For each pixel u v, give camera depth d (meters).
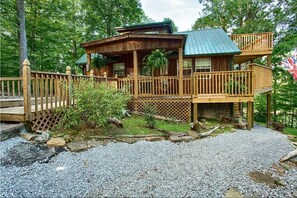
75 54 20.14
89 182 3.10
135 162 3.93
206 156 4.38
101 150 4.47
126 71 11.77
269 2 16.75
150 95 8.99
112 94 5.81
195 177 3.38
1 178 3.04
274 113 17.22
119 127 6.24
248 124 8.02
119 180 3.20
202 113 10.23
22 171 3.29
